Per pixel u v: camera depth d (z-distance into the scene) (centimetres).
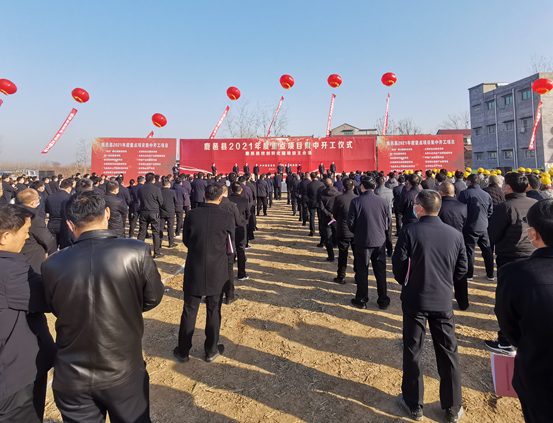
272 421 247
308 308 441
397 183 945
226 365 318
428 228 239
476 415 248
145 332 385
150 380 295
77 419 156
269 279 557
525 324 144
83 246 158
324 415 252
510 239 341
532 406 143
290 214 1290
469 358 322
